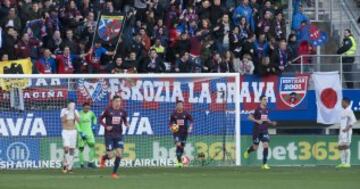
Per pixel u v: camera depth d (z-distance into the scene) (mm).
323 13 85562
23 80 66500
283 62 71562
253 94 71375
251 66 71625
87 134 64250
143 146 68562
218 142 69188
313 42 75875
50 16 72562
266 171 61531
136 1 77250
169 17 75812
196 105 69250
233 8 77562
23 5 71750
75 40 72812
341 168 65750
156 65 71750
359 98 72375
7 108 66250
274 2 80375
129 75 66875
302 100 71875
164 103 68875
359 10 86375
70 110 61125
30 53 70312
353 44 75062
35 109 66875
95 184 48156
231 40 73312
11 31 68938
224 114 69375
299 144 70875
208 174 57812
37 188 45281
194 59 72125
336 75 72250
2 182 49625
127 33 73188
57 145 67188
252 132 69250
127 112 68312
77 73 71312
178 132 65188
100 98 68000
